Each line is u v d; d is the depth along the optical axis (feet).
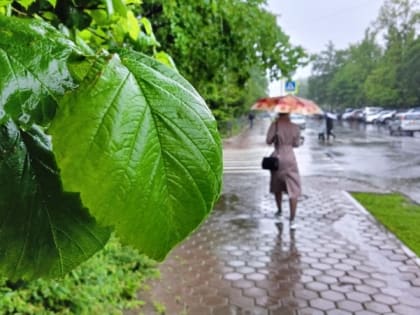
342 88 191.42
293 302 12.14
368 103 167.63
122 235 1.31
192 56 15.12
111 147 1.31
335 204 24.11
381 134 83.56
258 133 85.05
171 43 14.26
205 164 1.40
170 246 1.36
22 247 1.66
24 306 9.46
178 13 13.20
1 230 1.62
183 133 1.39
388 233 18.62
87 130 1.31
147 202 1.32
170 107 1.40
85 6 2.75
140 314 11.19
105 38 3.05
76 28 2.74
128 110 1.35
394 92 132.87
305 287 13.12
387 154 49.34
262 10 20.36
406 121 78.54
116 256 13.73
